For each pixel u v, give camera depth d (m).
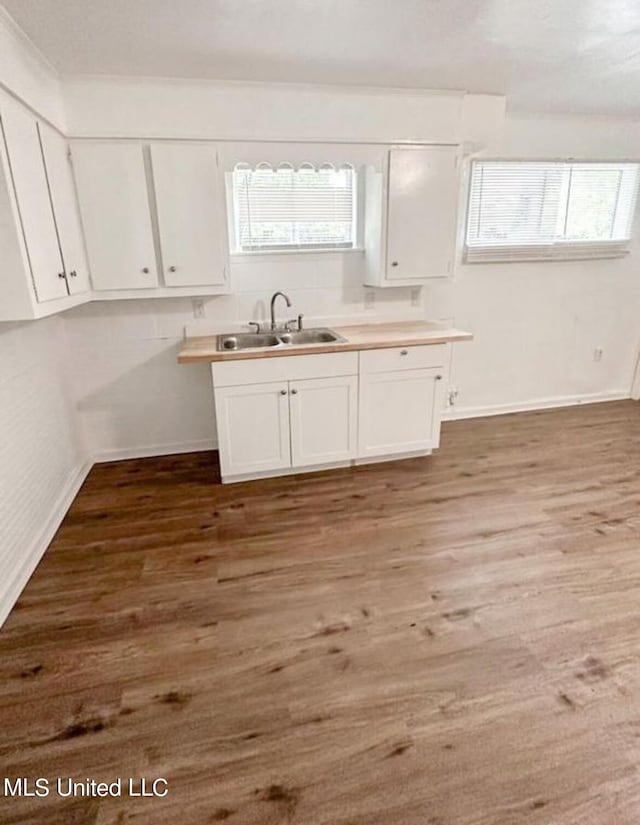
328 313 3.48
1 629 1.94
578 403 4.53
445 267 3.27
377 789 1.35
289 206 3.25
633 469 3.27
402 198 3.07
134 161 2.67
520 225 3.84
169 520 2.69
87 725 1.54
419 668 1.75
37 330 2.63
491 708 1.59
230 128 2.76
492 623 1.96
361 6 1.86
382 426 3.21
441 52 2.35
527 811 1.30
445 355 3.18
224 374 2.81
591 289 4.21
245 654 1.81
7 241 1.91
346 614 2.01
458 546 2.46
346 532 2.58
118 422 3.38
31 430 2.46
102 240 2.72
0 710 1.59
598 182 3.94
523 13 1.95
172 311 3.24
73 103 2.55
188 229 2.82
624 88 2.98
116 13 1.88
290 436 3.04
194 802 1.33
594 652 1.81
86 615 2.01
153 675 1.72
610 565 2.30
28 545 2.30
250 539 2.52
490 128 3.16
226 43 2.19
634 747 1.46
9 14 1.85
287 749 1.47
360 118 2.91
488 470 3.25
